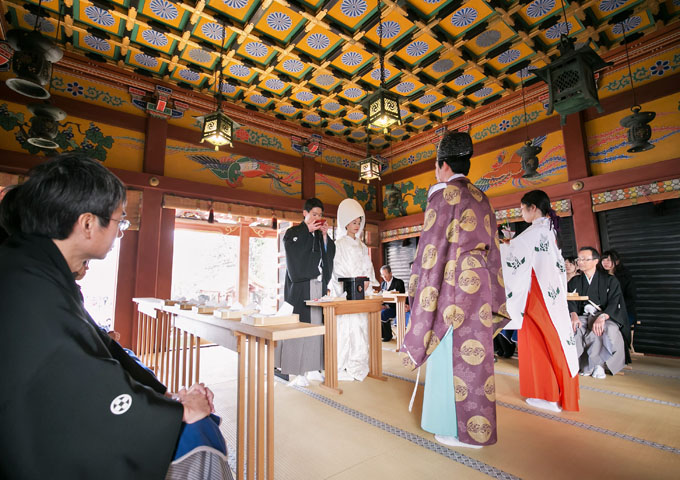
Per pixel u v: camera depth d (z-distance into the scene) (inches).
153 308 120.0
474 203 79.0
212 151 235.9
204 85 219.3
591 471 64.1
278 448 75.3
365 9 156.9
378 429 85.0
